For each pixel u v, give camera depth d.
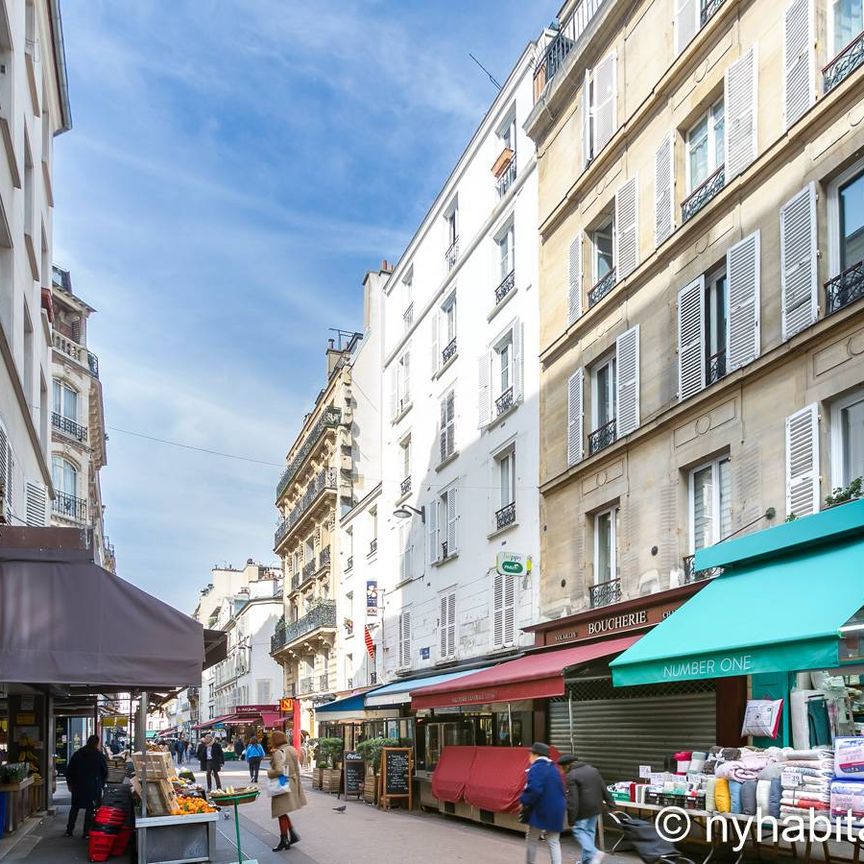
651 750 12.86
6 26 13.35
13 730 18.56
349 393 40.50
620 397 15.13
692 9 14.11
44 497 19.09
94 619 8.87
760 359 11.63
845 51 10.74
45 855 12.08
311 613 40.62
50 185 21.03
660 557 13.69
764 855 9.20
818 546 9.80
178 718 108.12
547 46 19.48
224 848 12.58
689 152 14.33
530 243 19.48
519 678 12.66
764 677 10.63
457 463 22.67
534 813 8.81
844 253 10.85
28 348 17.78
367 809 18.30
